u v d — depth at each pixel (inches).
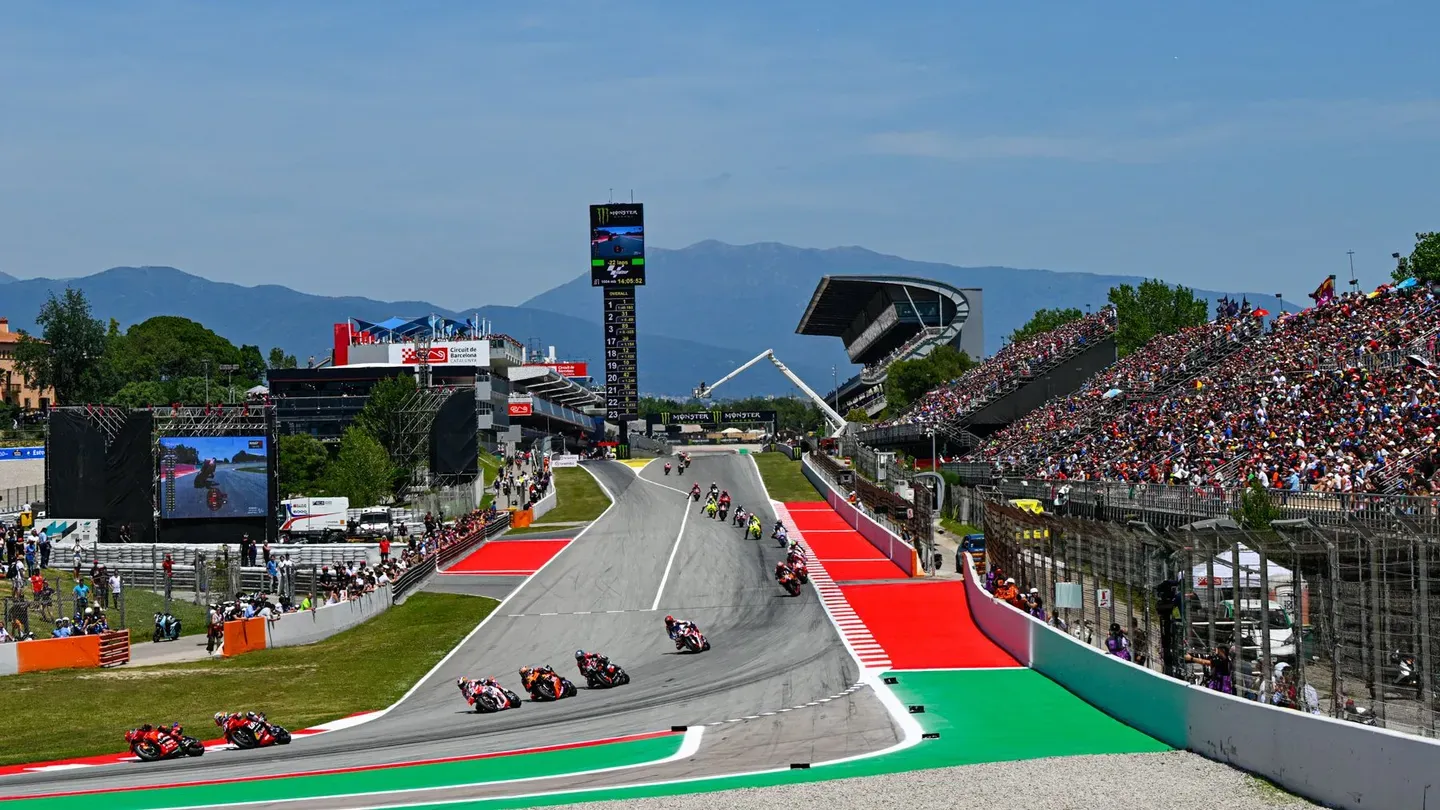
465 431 4151.1
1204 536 1143.6
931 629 1953.7
